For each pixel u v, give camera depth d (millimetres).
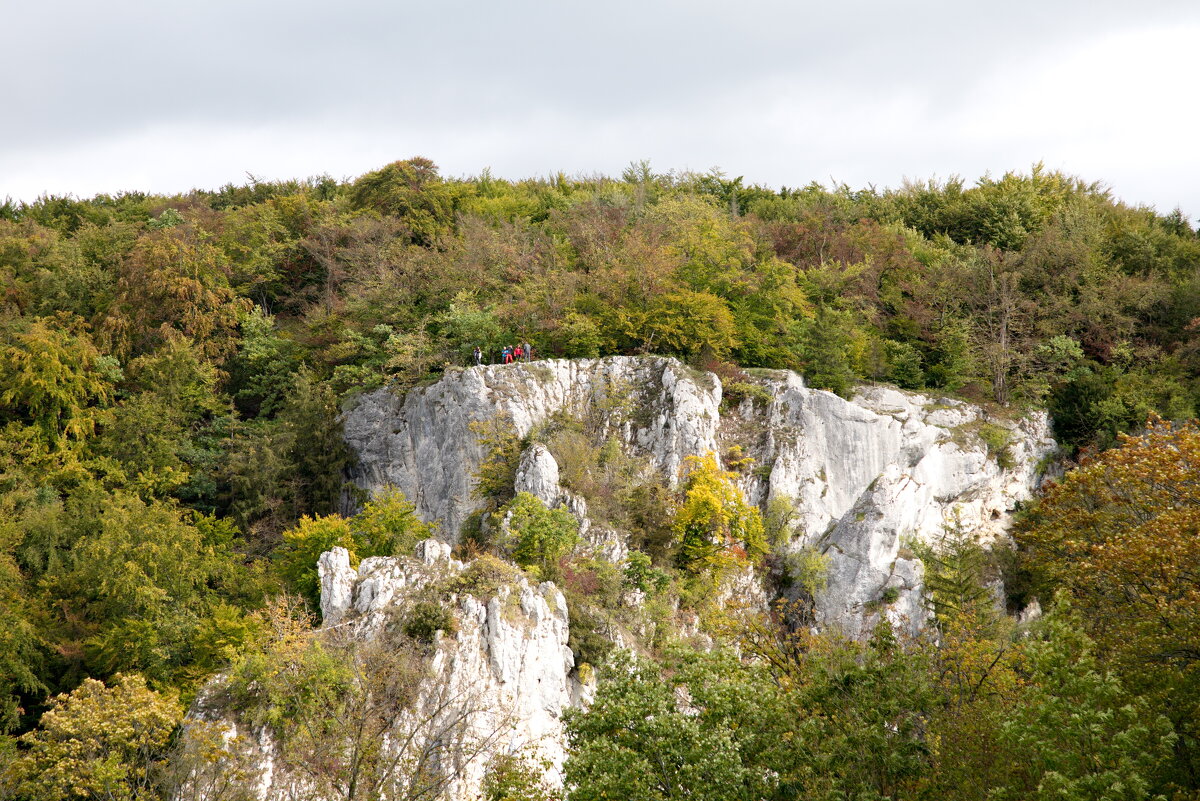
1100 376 73188
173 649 50094
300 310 79062
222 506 64312
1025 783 27250
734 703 30109
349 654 41062
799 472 64625
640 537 57188
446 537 58625
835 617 59406
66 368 65000
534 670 45250
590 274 70562
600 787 27516
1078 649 28078
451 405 61562
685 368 64250
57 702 38875
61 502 59562
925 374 74438
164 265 72688
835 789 26562
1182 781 26469
